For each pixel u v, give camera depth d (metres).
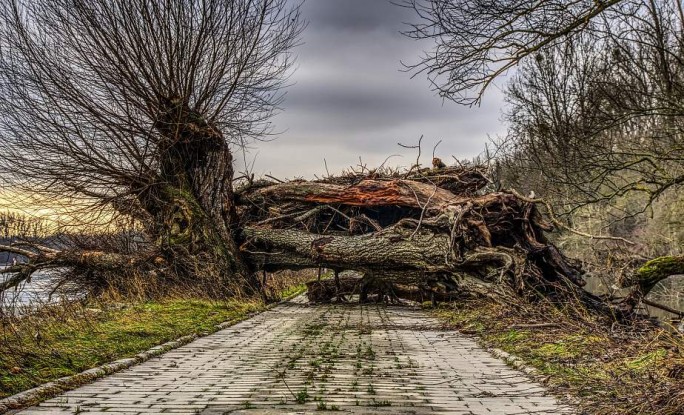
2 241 18.45
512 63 12.02
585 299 13.83
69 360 8.13
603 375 6.99
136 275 18.00
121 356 8.89
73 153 18.81
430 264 16.78
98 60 19.19
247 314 15.91
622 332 9.35
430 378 7.57
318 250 18.36
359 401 6.24
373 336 11.90
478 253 15.77
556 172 21.34
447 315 15.48
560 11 11.65
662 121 18.16
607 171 16.25
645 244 26.72
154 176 19.48
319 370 8.14
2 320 10.14
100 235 19.80
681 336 6.70
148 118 19.70
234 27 21.03
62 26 19.19
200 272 18.58
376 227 18.89
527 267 15.13
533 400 6.30
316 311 17.39
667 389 5.38
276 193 20.30
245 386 7.03
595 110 17.02
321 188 19.75
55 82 18.81
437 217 17.08
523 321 11.83
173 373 7.89
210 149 19.89
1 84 18.95
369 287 19.77
